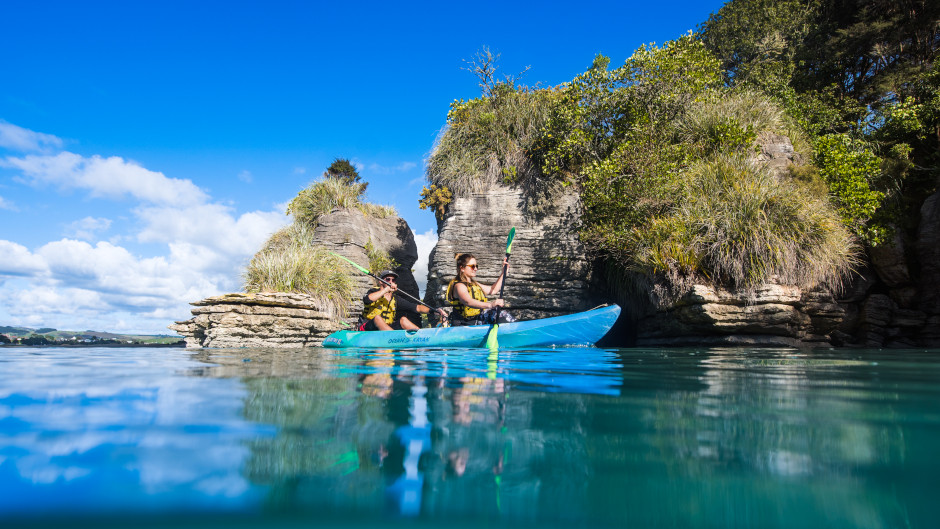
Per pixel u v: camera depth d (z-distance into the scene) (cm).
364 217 1323
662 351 540
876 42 1476
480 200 1057
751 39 1516
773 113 977
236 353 505
